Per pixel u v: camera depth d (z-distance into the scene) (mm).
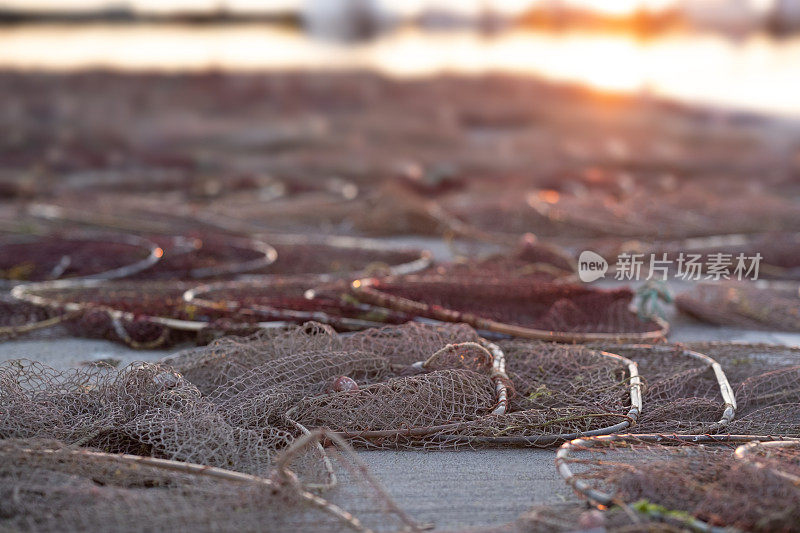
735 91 18500
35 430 3377
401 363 4367
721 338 5691
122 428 3412
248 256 7934
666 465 2947
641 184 13523
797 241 8250
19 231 8953
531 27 22172
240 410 3637
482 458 3545
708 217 10016
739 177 14664
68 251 7730
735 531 2574
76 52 19344
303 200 12156
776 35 20312
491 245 9242
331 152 16016
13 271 6961
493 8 22312
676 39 20891
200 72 19359
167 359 4461
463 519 2947
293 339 4363
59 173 14430
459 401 3863
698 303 6180
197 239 8195
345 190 13383
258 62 20641
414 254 8086
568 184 13531
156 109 17188
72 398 3701
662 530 2602
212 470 3018
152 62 19703
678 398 4148
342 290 5605
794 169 15000
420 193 12484
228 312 5312
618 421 3770
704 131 16797
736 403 4105
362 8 22062
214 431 3291
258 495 2830
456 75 20453
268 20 21859
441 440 3670
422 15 24469
